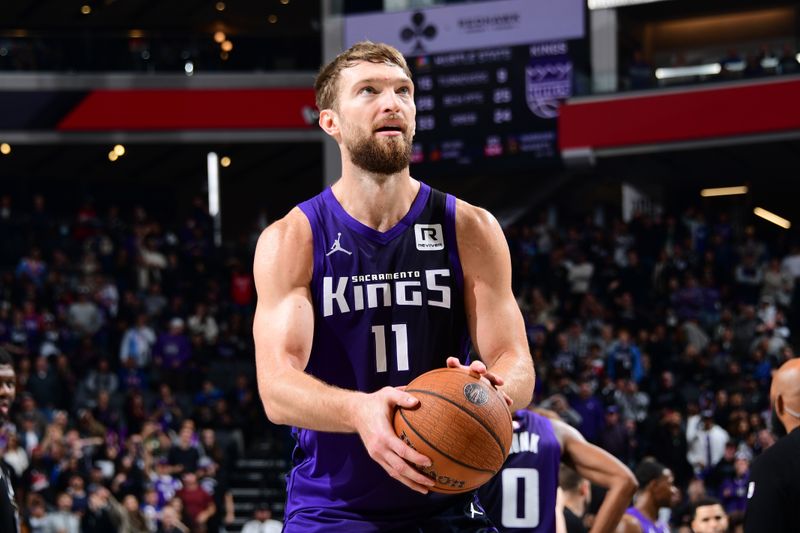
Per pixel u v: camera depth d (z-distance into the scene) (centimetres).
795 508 568
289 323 492
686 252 3344
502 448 444
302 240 507
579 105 3434
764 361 2770
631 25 3853
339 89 502
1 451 2386
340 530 514
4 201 3988
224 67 4131
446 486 439
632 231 3512
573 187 4381
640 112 3409
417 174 3594
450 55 3556
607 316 3145
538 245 3559
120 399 3097
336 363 511
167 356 3203
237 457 3041
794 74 3284
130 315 3425
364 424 434
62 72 4100
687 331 3042
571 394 2533
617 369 2819
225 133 4100
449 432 430
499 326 512
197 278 3803
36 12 4872
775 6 3881
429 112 3578
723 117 3344
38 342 3209
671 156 3541
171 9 4922
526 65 3488
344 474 515
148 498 2409
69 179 4959
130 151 4444
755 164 3691
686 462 2464
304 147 4397
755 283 3291
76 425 2770
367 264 509
